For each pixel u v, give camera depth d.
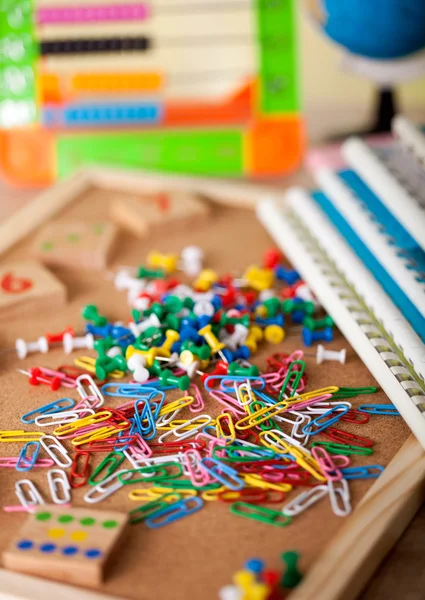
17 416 1.10
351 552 0.84
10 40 1.93
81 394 1.14
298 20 2.01
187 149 1.99
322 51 2.15
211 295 1.35
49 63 2.09
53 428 1.08
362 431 1.05
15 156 1.98
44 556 0.82
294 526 0.89
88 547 0.84
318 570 0.81
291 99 1.95
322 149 2.04
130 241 1.60
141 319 1.28
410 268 1.27
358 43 1.93
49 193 1.74
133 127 1.97
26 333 1.30
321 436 1.04
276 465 0.98
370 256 1.38
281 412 1.08
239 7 2.04
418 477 0.95
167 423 1.07
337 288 1.31
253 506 0.92
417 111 2.16
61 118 1.94
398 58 1.99
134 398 1.13
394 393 1.07
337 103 2.21
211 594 0.81
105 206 1.73
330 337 1.27
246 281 1.43
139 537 0.88
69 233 1.56
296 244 1.46
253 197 1.73
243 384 1.14
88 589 0.82
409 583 0.87
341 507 0.92
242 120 1.96
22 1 1.92
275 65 1.94
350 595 0.82
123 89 1.98
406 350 1.12
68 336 1.24
